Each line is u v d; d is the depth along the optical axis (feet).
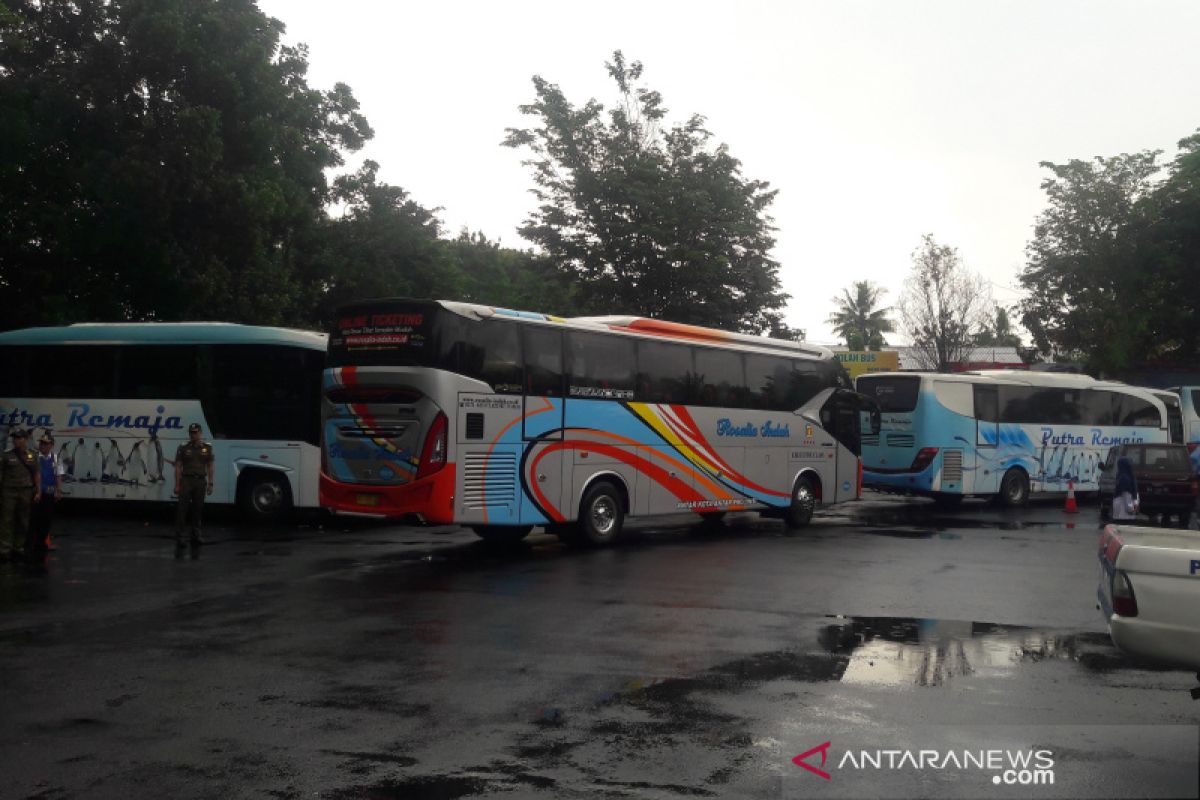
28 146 78.13
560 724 21.36
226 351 63.00
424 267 109.60
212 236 81.46
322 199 99.55
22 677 25.08
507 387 48.44
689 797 17.25
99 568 43.80
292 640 29.45
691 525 67.15
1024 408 88.84
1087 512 82.38
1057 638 30.96
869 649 29.01
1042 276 141.38
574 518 51.52
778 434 64.34
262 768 18.52
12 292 82.84
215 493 62.34
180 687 24.14
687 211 99.76
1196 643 19.63
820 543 56.13
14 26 77.82
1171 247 134.62
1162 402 100.32
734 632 31.14
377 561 46.78
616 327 54.54
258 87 82.74
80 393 65.31
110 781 17.80
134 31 78.54
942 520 72.84
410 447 45.96
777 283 106.83
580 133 102.37
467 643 29.17
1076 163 140.97
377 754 19.36
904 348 193.47
